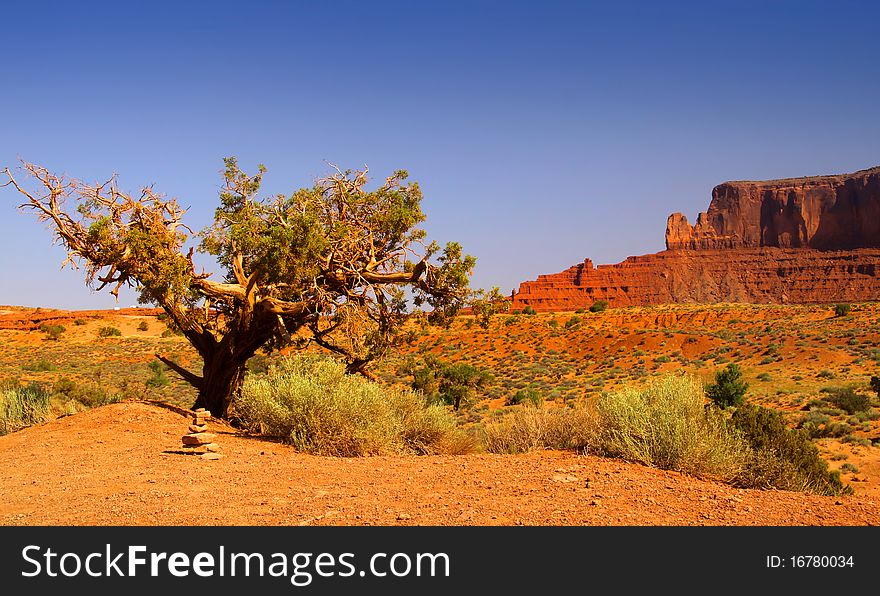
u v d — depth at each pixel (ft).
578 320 308.40
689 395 33.40
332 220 58.54
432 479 27.04
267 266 53.31
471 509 22.20
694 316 318.04
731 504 23.61
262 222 57.21
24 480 28.71
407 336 63.67
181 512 22.33
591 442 33.45
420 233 63.82
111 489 26.18
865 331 234.79
